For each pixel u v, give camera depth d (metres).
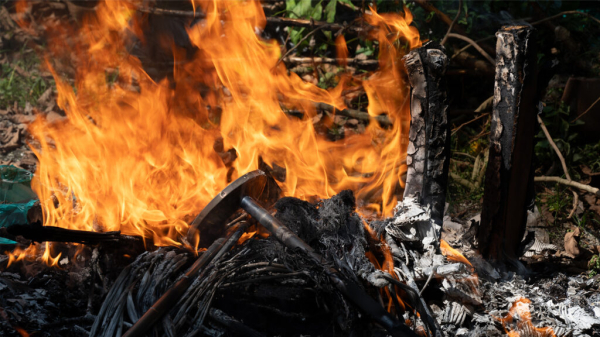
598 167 4.18
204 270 2.53
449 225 3.45
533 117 2.75
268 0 5.64
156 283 2.46
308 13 5.37
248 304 2.53
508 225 2.84
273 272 2.57
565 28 5.02
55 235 2.49
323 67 5.45
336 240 2.61
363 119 4.68
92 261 2.69
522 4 5.35
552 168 4.12
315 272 2.46
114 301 2.44
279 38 5.61
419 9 5.29
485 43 5.24
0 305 2.46
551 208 3.70
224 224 2.76
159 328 2.31
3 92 5.33
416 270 2.64
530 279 2.87
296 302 2.56
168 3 5.58
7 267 2.88
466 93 5.14
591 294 2.76
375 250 2.75
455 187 4.05
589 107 4.31
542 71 2.73
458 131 4.62
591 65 4.89
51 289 2.69
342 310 2.42
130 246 2.74
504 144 2.70
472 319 2.53
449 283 2.56
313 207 2.77
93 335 2.32
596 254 3.19
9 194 3.55
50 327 2.39
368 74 5.28
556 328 2.47
